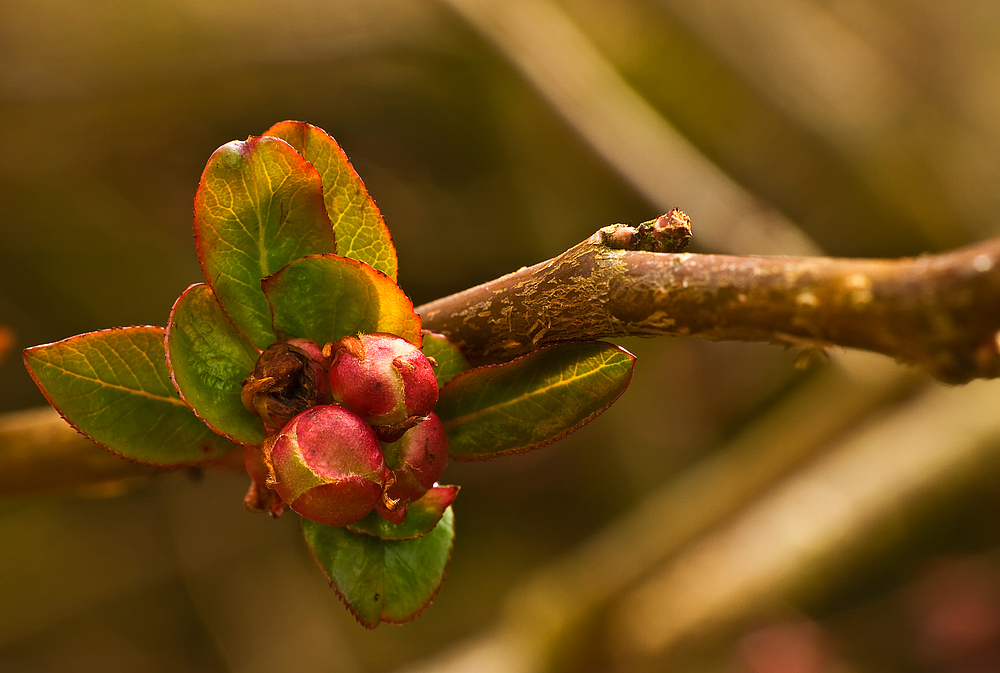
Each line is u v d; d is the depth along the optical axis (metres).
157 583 1.05
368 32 0.99
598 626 0.76
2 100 0.88
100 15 0.94
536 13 0.83
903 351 0.31
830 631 1.04
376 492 0.32
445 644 1.11
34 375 0.33
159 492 1.08
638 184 0.71
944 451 0.87
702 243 0.65
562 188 1.09
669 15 0.98
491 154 1.12
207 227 0.33
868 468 0.87
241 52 0.95
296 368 0.32
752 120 1.00
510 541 1.18
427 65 1.04
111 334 0.33
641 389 1.08
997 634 1.03
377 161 1.12
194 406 0.32
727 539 0.82
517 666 0.77
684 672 0.86
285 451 0.32
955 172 0.98
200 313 0.33
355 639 1.10
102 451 0.36
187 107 0.98
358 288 0.32
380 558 0.33
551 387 0.33
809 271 0.31
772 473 0.80
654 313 0.32
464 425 0.33
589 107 0.76
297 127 0.33
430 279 1.15
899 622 1.06
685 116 1.03
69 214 1.04
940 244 0.97
